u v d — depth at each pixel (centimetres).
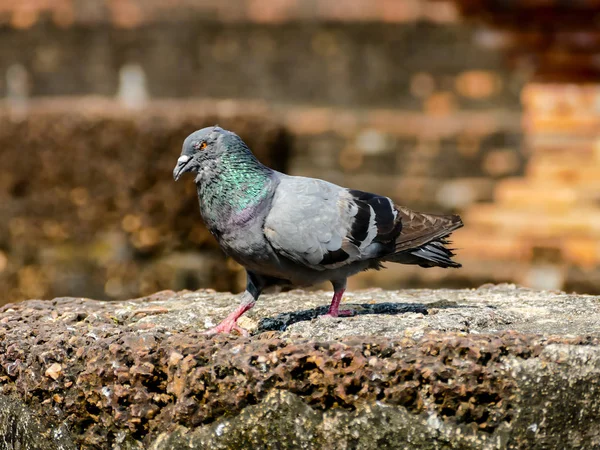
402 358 557
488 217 1387
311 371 560
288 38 1728
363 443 557
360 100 1692
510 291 820
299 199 644
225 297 805
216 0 1758
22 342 627
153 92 1802
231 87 1764
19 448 627
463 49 1631
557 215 1339
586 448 557
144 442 591
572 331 622
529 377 549
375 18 1669
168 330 664
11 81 1859
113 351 588
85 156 1264
